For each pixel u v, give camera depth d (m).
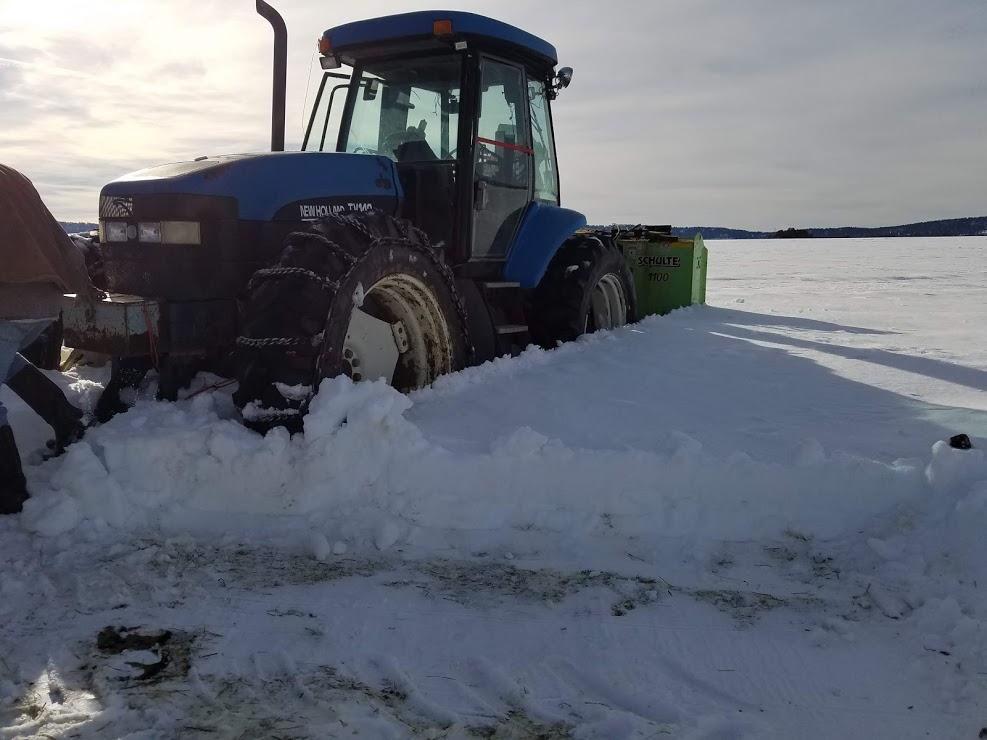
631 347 5.76
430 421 3.61
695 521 2.86
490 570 2.63
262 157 3.94
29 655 2.09
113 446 3.03
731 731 1.81
